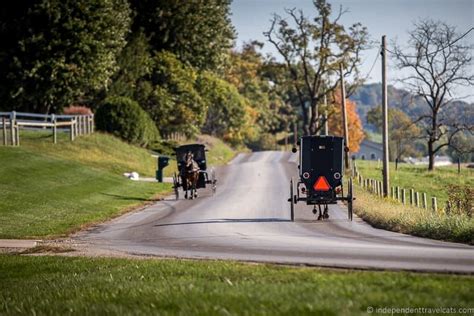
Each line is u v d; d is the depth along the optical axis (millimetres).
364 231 48469
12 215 60094
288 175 109562
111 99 127500
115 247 43438
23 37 119250
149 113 151000
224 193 84125
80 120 115875
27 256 40562
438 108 136750
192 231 50500
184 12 154500
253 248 38438
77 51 119812
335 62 164625
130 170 105375
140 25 153750
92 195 77125
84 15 121438
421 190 100938
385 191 75625
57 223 57344
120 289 26453
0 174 79125
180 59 159250
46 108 122812
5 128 98688
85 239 48938
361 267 28234
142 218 62188
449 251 33594
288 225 53312
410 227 47062
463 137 156125
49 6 117500
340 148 56500
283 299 21500
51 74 117750
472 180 117188
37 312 24375
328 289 22672
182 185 78625
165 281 27172
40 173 84875
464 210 55156
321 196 56562
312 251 35312
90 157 105625
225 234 47375
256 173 114250
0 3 119688
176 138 165250
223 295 22750
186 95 156125
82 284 28953
